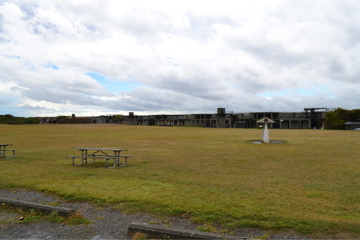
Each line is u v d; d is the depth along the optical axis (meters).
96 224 5.10
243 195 6.89
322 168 11.34
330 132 46.44
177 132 49.12
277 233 4.62
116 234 4.66
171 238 4.46
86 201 6.48
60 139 31.19
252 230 4.75
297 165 12.16
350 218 5.28
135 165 12.12
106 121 142.12
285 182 8.58
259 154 16.41
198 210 5.69
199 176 9.54
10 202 6.05
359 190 7.55
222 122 91.19
